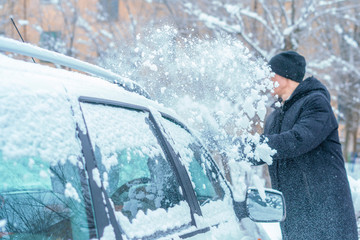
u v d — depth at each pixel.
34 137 1.64
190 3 15.65
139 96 2.69
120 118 2.25
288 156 3.95
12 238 1.80
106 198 1.86
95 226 1.75
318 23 18.08
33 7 21.59
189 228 2.47
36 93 1.73
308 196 4.00
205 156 3.33
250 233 3.38
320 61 17.81
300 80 4.39
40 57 2.29
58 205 1.73
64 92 1.89
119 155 2.09
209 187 3.12
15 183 1.61
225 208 3.21
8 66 1.74
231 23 16.86
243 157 3.89
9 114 1.58
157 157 2.46
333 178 4.03
